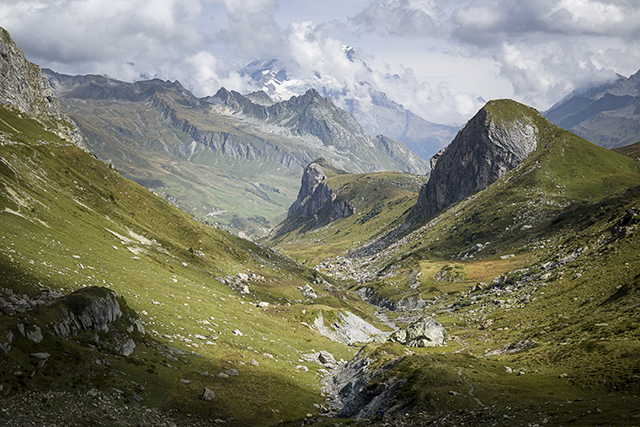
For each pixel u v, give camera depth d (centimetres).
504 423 3903
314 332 11262
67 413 3547
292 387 6588
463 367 6062
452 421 4294
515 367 6397
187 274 12500
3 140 11912
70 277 6519
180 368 5622
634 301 8262
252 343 8188
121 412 3959
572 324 8800
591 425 3344
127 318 5816
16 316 4197
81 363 4303
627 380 4691
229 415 4875
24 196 9062
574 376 5272
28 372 3728
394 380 5991
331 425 4953
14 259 5959
